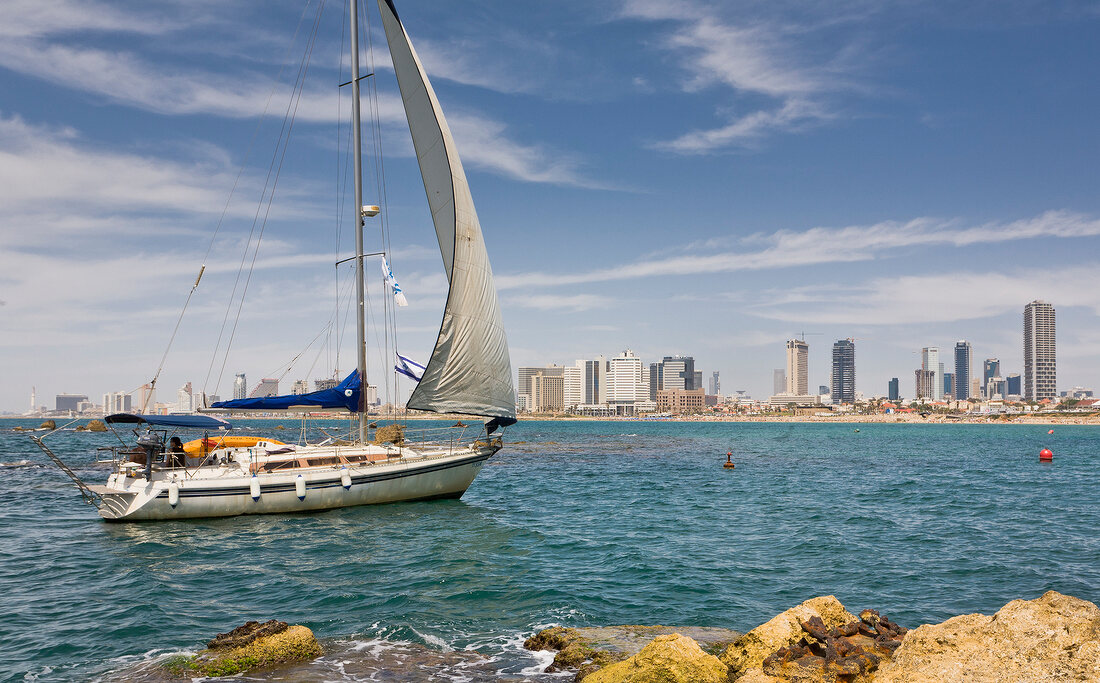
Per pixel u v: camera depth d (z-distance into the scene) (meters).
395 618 14.13
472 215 29.36
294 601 15.47
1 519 26.58
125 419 24.91
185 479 24.72
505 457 68.19
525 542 22.45
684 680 9.22
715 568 18.80
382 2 29.61
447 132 28.89
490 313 29.64
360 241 30.09
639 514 29.25
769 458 68.50
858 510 30.28
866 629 10.30
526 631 13.34
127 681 10.72
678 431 182.88
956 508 30.89
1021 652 7.78
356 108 30.38
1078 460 66.69
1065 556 20.20
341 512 26.67
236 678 10.71
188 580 17.30
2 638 12.93
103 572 18.12
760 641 10.11
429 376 28.09
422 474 28.41
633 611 14.79
